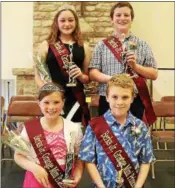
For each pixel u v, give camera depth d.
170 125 5.36
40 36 5.60
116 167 1.51
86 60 2.19
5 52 5.78
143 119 2.02
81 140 1.61
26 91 5.52
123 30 2.06
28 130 1.61
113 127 1.55
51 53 2.12
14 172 3.08
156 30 5.85
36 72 2.16
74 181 1.52
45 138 1.60
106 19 5.60
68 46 2.14
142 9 5.82
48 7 5.56
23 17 5.77
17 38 5.77
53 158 1.58
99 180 1.51
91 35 5.57
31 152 1.59
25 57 5.80
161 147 4.27
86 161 1.54
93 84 2.51
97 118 1.59
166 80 5.74
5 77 5.77
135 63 1.95
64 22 2.13
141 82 2.00
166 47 5.87
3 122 1.91
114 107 1.53
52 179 1.57
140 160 1.56
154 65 2.09
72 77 2.04
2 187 2.69
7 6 5.73
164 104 3.42
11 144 1.58
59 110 1.62
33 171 1.55
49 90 1.61
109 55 2.05
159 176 3.14
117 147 1.53
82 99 2.12
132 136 1.53
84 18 5.61
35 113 3.28
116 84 1.52
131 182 1.51
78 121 2.11
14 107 3.28
